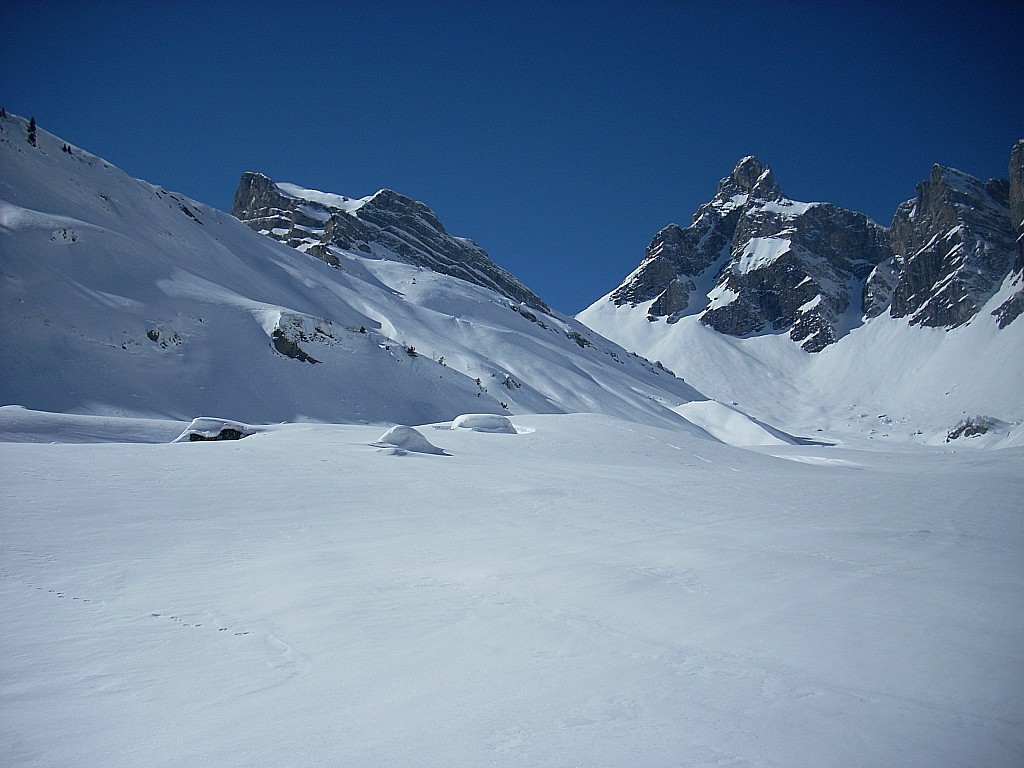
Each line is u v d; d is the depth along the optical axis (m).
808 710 3.98
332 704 4.02
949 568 8.43
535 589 7.21
